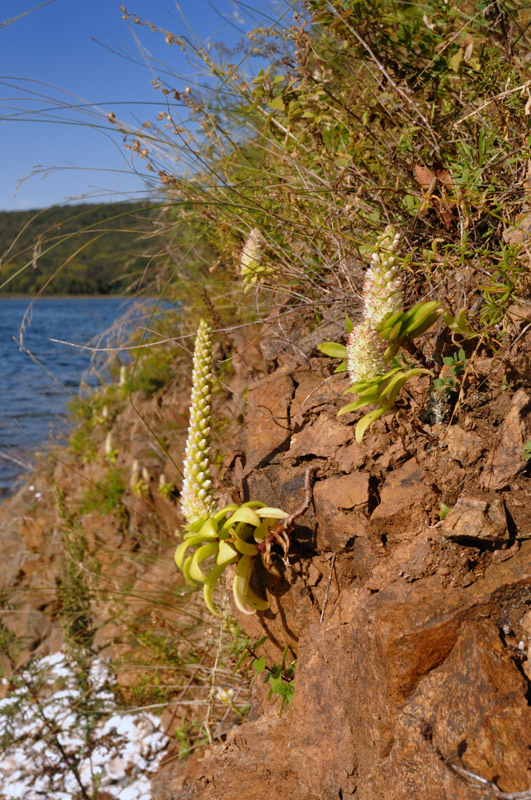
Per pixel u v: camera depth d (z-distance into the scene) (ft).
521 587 5.09
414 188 8.01
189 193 9.14
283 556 6.63
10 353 67.05
